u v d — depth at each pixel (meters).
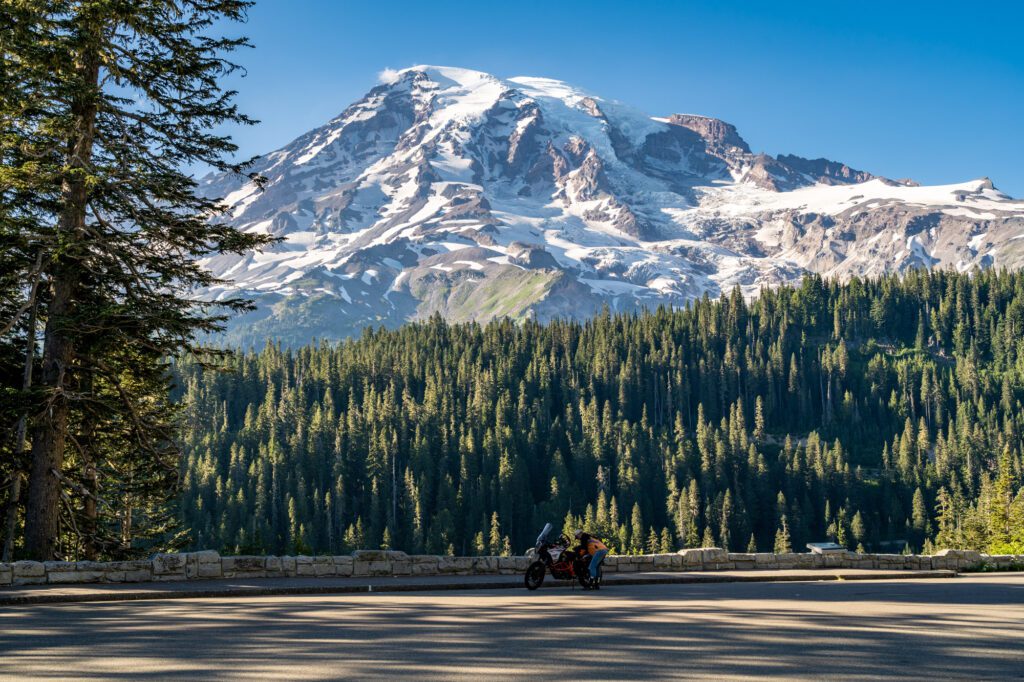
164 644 12.16
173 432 33.41
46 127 28.44
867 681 9.77
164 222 29.17
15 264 28.72
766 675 10.09
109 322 29.27
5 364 31.34
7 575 19.97
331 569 24.05
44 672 10.04
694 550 29.42
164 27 29.20
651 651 11.75
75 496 33.19
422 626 14.22
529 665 10.68
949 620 15.32
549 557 22.30
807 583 25.58
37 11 27.42
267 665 10.55
